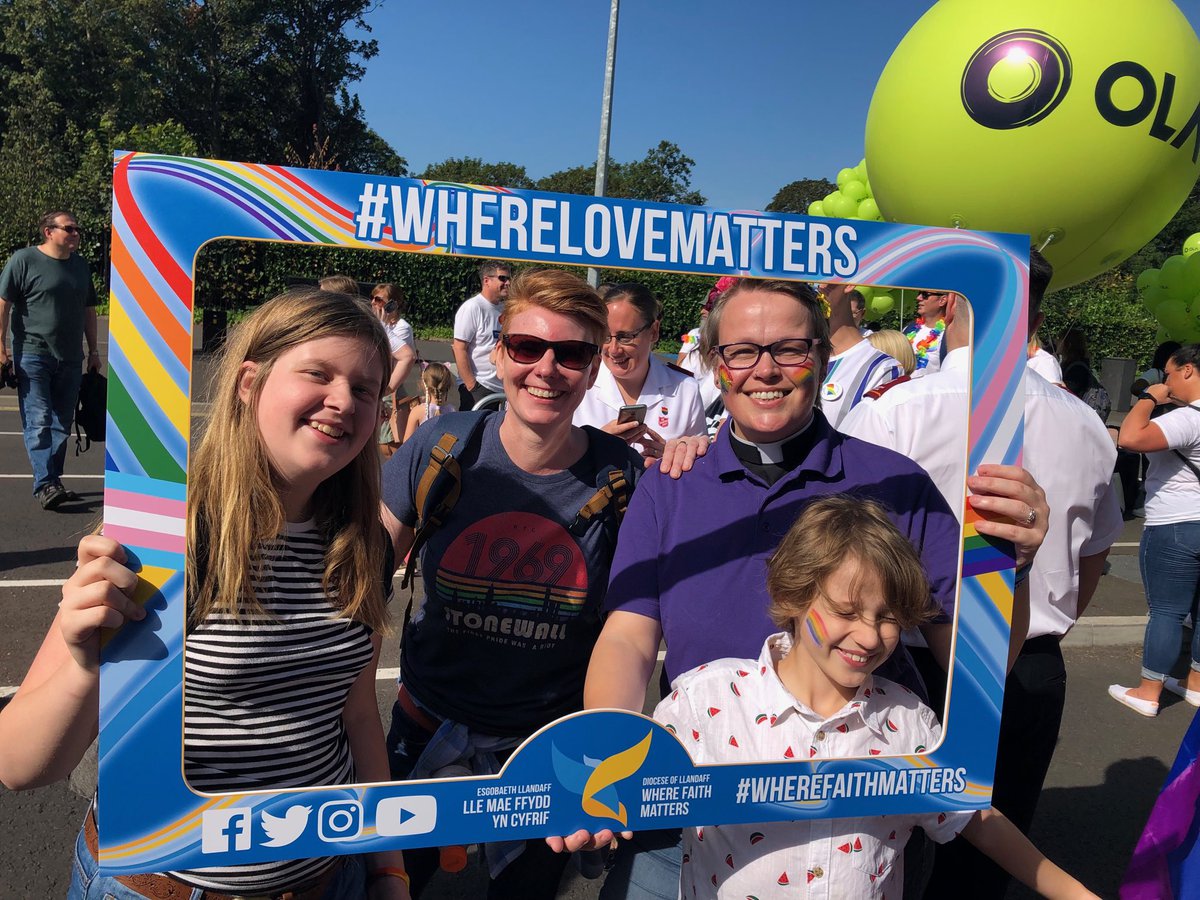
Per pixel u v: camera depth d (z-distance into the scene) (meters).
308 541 1.29
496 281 5.81
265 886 1.25
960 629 1.38
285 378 1.15
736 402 1.55
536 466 1.83
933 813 1.40
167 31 35.62
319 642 1.27
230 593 1.18
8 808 2.71
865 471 1.59
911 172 3.20
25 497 6.37
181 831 1.12
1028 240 1.35
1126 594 5.63
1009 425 1.37
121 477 1.06
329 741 1.32
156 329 1.06
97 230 17.08
